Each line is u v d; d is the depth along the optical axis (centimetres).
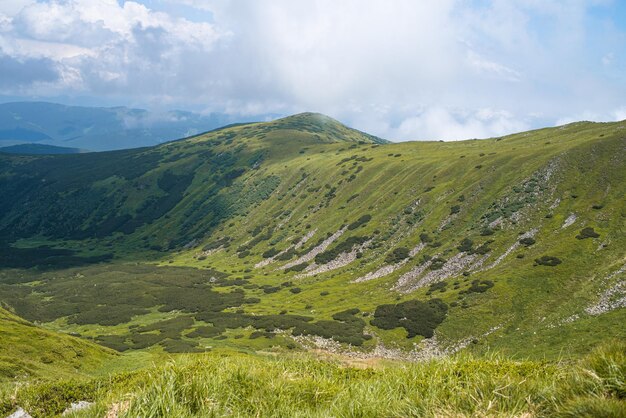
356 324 9575
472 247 11688
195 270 18100
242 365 870
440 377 785
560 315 7556
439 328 8581
